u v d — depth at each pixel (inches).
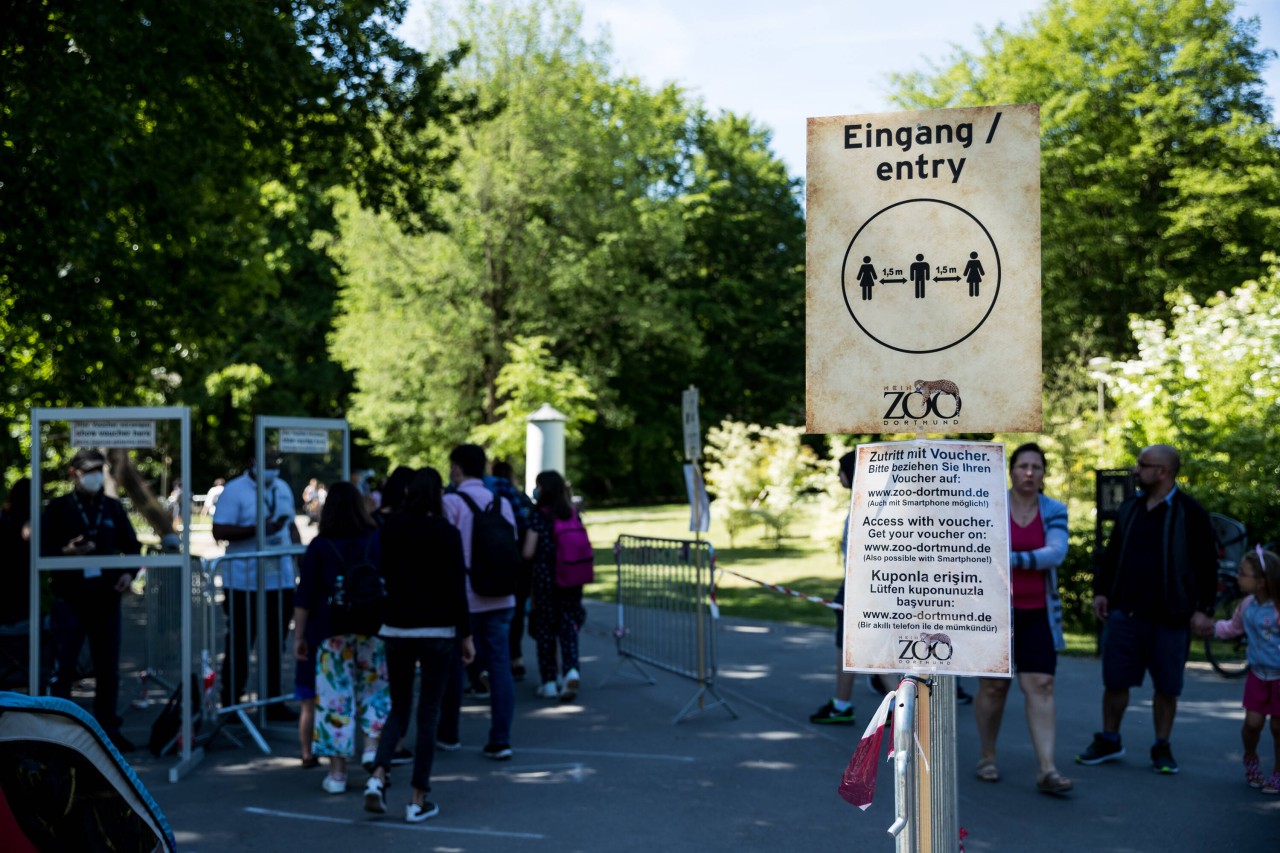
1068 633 530.0
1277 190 1309.1
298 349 1803.6
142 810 97.3
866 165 129.6
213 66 508.7
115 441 327.3
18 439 611.2
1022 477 280.1
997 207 127.2
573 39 1400.1
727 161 2148.1
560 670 463.8
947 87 1515.7
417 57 603.5
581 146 1416.1
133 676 411.5
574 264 1406.3
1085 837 244.8
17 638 369.4
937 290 128.2
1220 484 571.5
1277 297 711.1
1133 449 613.0
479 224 1382.9
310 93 546.6
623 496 2236.7
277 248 1533.0
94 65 464.1
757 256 2153.1
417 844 244.7
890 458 129.0
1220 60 1375.5
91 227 461.4
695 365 1866.4
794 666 465.7
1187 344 644.1
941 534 127.0
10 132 428.8
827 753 321.7
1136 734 339.6
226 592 356.8
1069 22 1427.2
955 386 127.6
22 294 496.7
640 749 328.2
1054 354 1337.4
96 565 324.5
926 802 124.6
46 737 90.6
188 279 569.3
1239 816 259.0
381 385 1432.1
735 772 301.0
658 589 429.1
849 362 129.6
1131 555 298.7
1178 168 1362.0
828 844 240.5
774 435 1075.3
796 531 1154.7
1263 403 601.3
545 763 313.9
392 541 267.3
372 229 1364.4
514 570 321.4
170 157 527.5
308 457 401.7
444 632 266.1
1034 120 126.5
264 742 342.6
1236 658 472.1
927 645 126.5
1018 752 321.7
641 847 239.6
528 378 1327.5
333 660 291.1
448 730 332.2
